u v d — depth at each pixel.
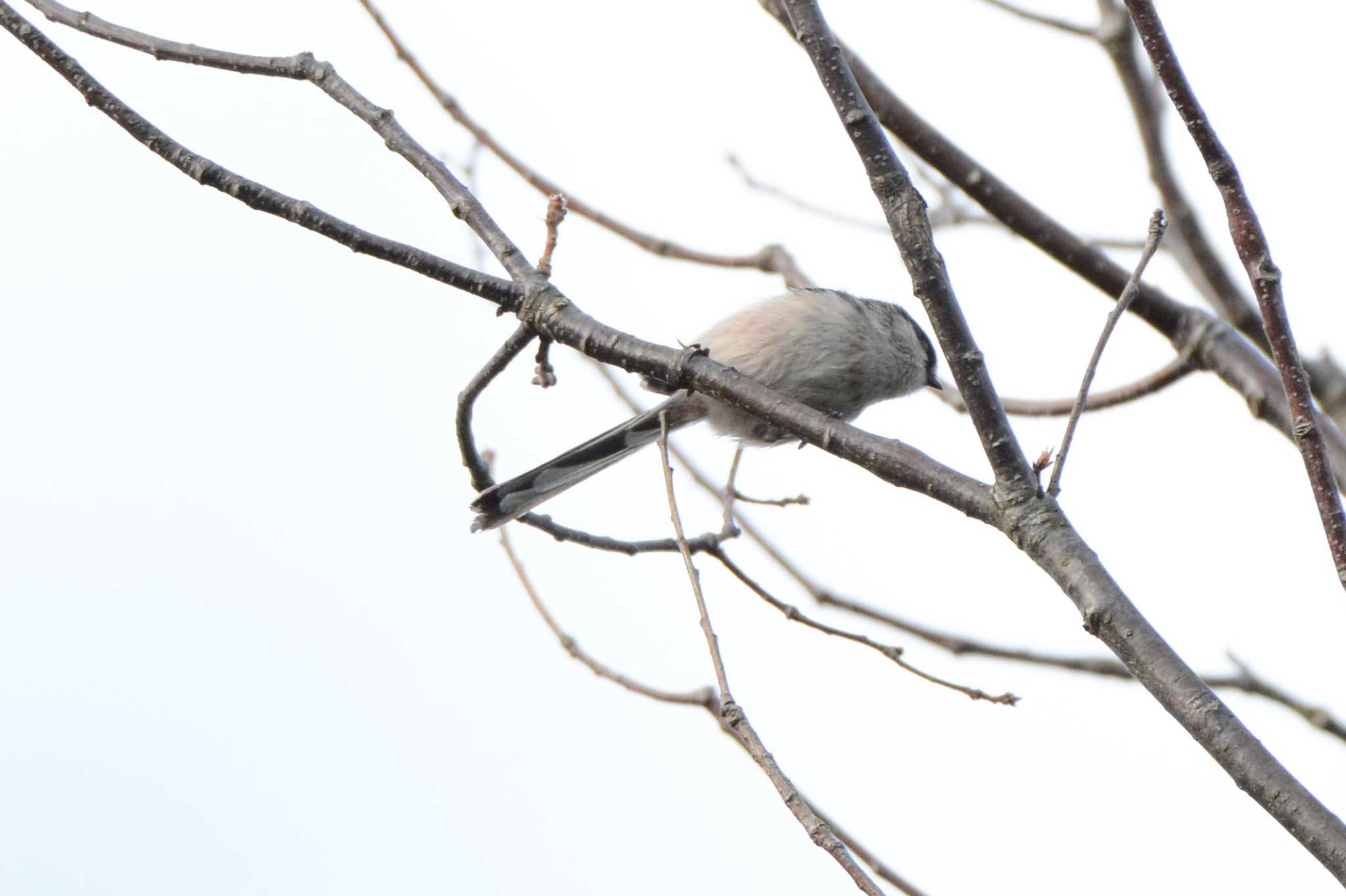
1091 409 9.06
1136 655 5.05
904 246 5.68
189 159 6.35
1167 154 8.50
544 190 9.41
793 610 7.37
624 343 6.51
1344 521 4.92
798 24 5.82
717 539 7.94
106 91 6.38
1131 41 8.38
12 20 6.36
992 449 5.60
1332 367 8.27
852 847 7.86
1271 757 4.74
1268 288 5.07
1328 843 4.51
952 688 6.84
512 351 7.17
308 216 6.39
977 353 5.62
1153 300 8.59
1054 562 5.36
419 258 6.54
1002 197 8.54
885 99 8.54
